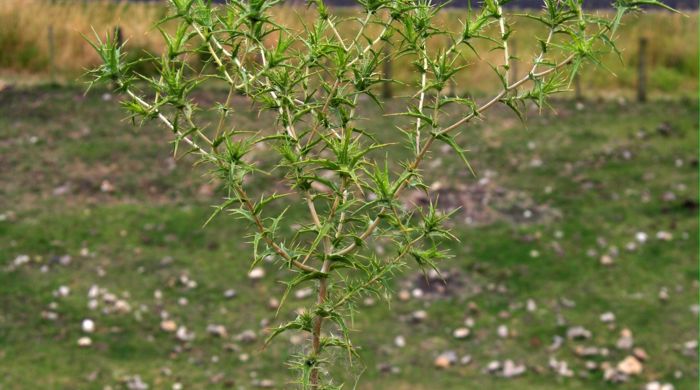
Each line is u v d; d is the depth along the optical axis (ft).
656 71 62.49
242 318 33.22
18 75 58.34
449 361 30.86
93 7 62.90
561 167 45.62
